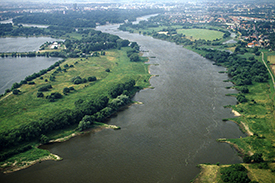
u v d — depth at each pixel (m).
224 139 166.88
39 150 157.12
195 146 161.38
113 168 142.75
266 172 130.00
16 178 135.75
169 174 137.25
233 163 144.00
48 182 133.00
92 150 159.62
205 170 138.38
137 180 133.25
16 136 160.00
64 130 178.88
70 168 143.38
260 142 159.50
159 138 170.75
